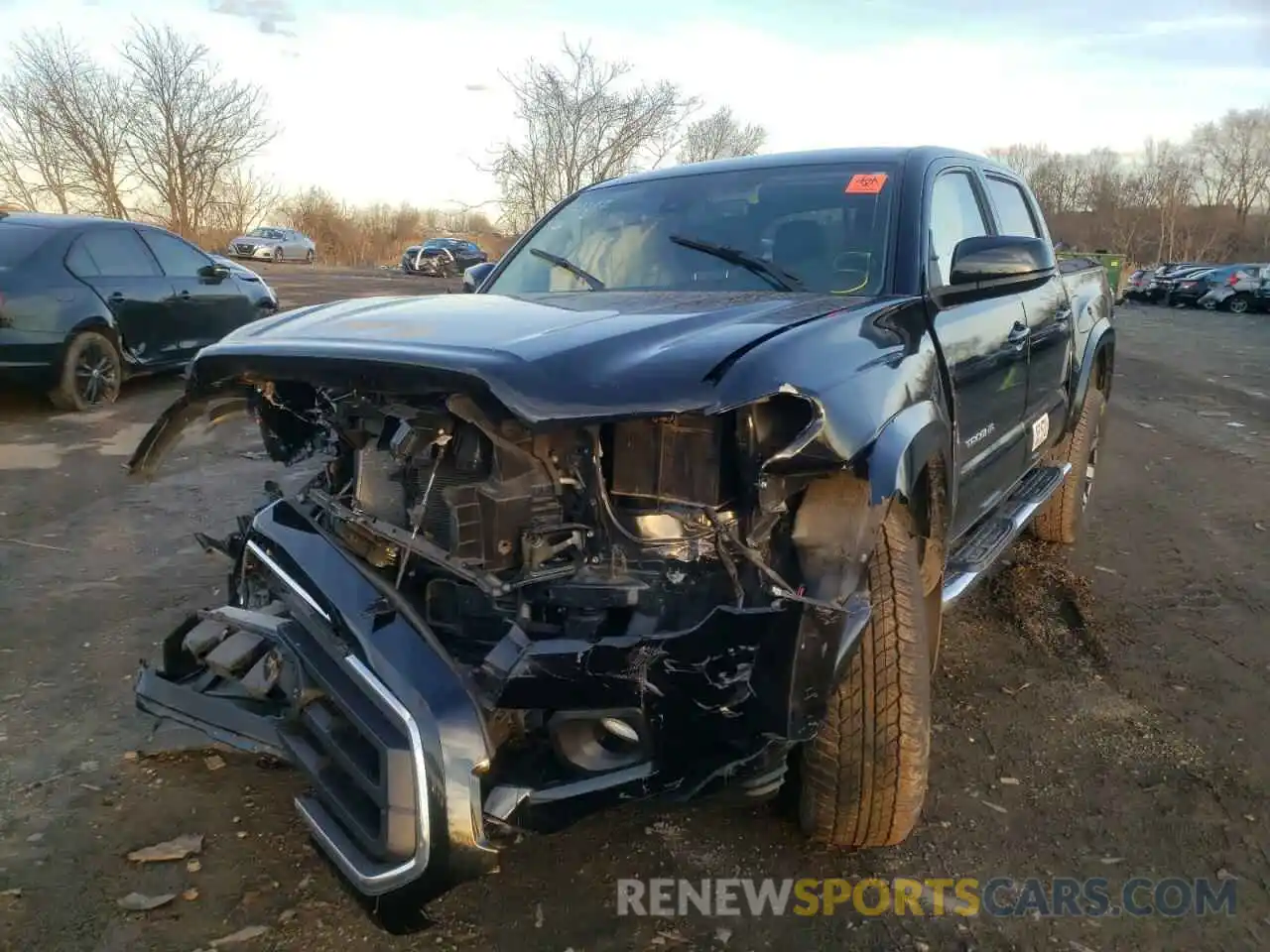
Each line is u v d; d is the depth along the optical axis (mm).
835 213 3369
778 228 3391
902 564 2439
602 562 2227
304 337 2523
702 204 3629
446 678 2080
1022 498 4348
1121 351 17984
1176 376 13945
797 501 2229
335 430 2729
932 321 2932
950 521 2855
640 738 2080
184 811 2850
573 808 2068
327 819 2232
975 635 4156
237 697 2555
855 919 2441
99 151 24203
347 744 2182
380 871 2055
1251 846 2736
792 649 2066
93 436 7508
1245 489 6754
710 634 2000
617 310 2619
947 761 3162
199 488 6211
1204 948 2348
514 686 2035
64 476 6406
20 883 2533
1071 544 5355
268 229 35469
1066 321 4539
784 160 3744
